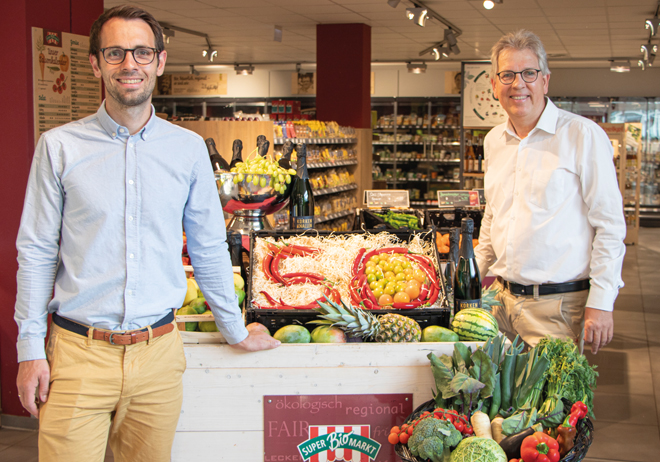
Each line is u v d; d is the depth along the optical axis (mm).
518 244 2623
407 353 2188
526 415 1922
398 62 13078
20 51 3537
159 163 1828
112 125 1765
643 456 3439
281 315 2326
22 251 1753
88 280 1760
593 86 13797
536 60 2510
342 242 2730
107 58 1720
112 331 1780
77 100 3934
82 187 1742
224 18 8852
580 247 2543
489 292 2621
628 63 12422
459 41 10719
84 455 1791
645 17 8547
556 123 2553
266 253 2641
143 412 1886
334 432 2219
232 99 14523
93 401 1777
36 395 1790
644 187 13773
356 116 9188
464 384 1956
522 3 7773
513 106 2555
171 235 1869
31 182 1763
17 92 3553
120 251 1772
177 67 14211
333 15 8586
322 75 9273
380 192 5773
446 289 2520
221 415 2219
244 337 2123
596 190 2447
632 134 11398
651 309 6809
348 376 2199
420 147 13656
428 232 2764
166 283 1881
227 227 3447
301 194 3420
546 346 2092
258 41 10859
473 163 9672
